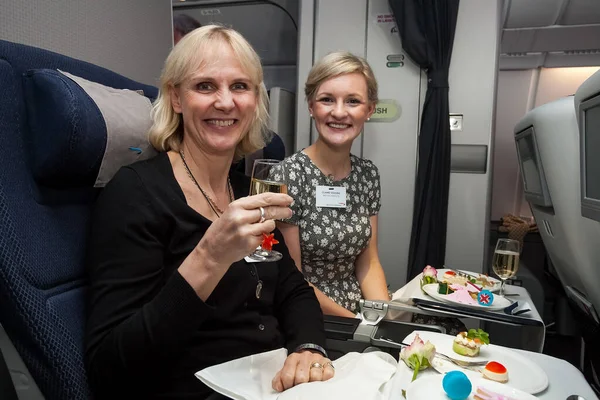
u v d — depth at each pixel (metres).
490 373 0.78
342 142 1.55
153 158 0.98
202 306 0.75
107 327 0.77
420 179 2.11
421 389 0.72
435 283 1.35
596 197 0.90
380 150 2.23
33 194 0.77
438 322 1.40
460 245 2.18
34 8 0.99
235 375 0.79
